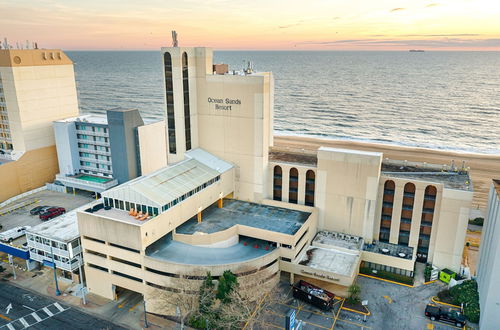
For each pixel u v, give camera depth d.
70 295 66.56
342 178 75.25
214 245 67.12
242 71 88.19
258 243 70.94
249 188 83.50
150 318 60.78
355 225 77.00
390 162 86.56
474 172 139.38
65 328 58.34
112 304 64.38
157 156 106.31
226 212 78.56
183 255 63.34
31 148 104.94
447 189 68.12
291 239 66.31
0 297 65.75
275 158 86.12
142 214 62.75
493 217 58.88
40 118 105.94
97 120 107.56
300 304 63.69
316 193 78.38
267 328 57.88
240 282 60.78
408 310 62.28
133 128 98.00
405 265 69.75
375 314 61.25
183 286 57.25
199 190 72.88
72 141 106.00
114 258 63.75
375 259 72.12
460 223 68.75
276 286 68.12
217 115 81.62
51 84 107.00
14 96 99.88
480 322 57.00
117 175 101.44
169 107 81.25
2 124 106.12
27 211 93.88
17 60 98.25
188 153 82.25
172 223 65.62
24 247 73.38
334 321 59.56
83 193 105.56
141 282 62.25
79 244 68.31
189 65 79.12
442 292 66.38
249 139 79.88
